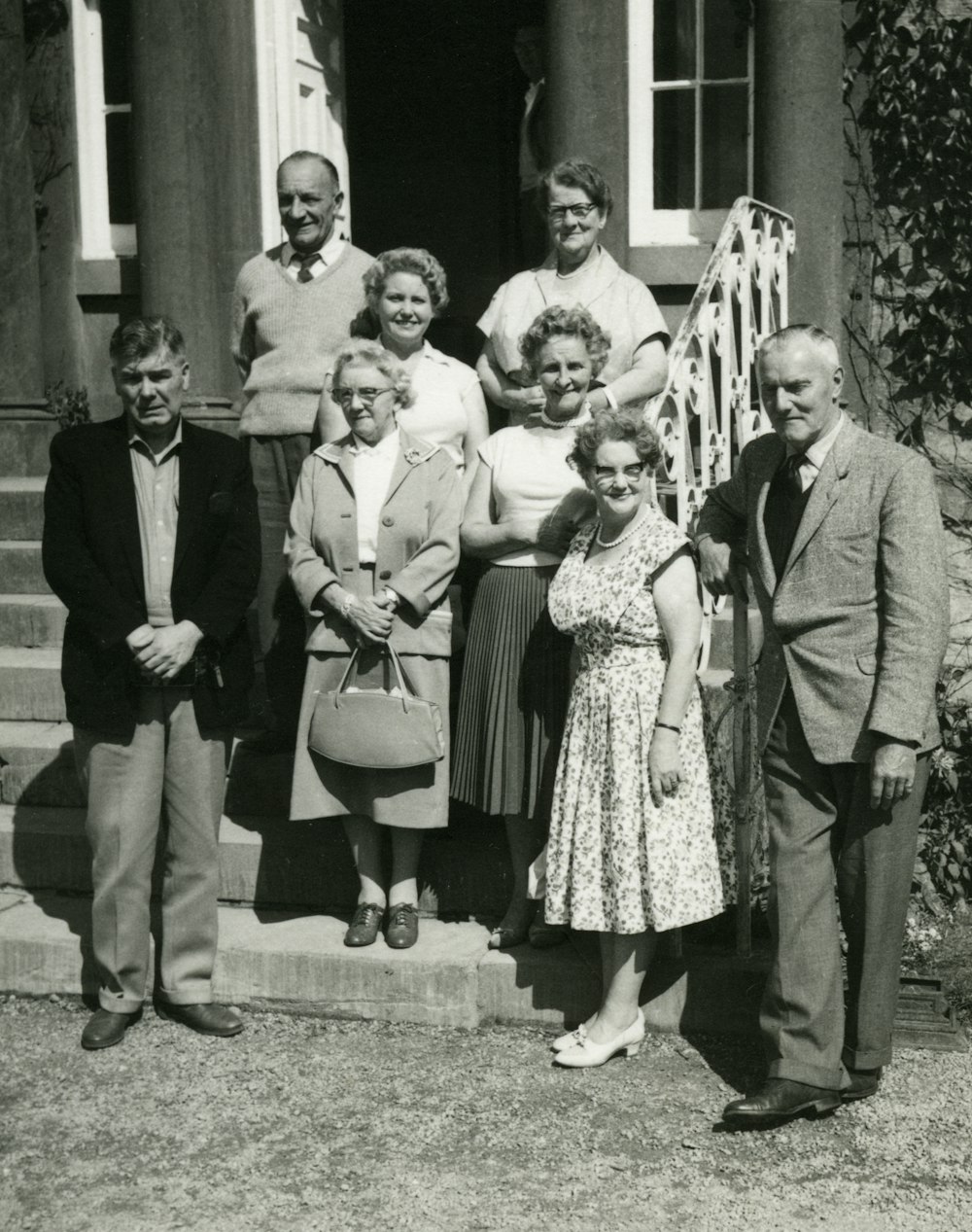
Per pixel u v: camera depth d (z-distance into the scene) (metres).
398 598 4.03
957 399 5.63
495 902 4.34
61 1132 3.50
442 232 8.50
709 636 4.77
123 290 6.85
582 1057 3.74
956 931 4.61
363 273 4.61
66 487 3.99
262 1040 4.00
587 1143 3.36
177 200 6.23
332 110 6.94
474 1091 3.63
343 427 4.30
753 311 5.46
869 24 5.59
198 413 6.20
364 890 4.25
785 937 3.49
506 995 4.02
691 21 6.08
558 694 3.92
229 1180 3.25
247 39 6.23
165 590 3.99
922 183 5.61
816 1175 3.20
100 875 4.01
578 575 3.74
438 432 4.27
